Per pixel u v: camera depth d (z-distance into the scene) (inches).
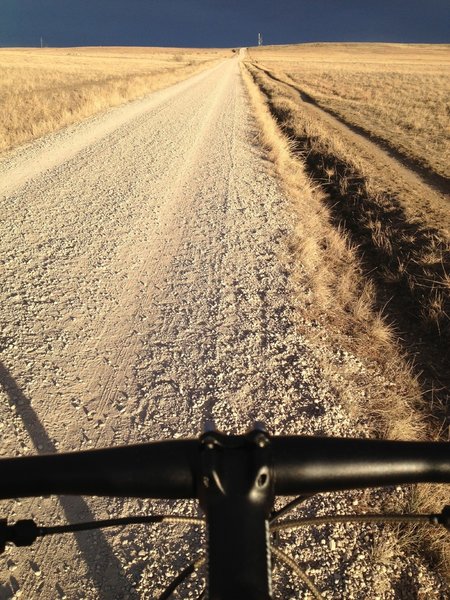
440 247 253.0
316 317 184.1
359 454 35.3
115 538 94.3
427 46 5570.9
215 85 1256.2
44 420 125.5
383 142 578.2
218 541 28.2
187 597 84.0
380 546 91.6
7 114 526.3
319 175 425.4
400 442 37.5
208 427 31.6
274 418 129.1
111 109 689.0
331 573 87.9
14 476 33.2
